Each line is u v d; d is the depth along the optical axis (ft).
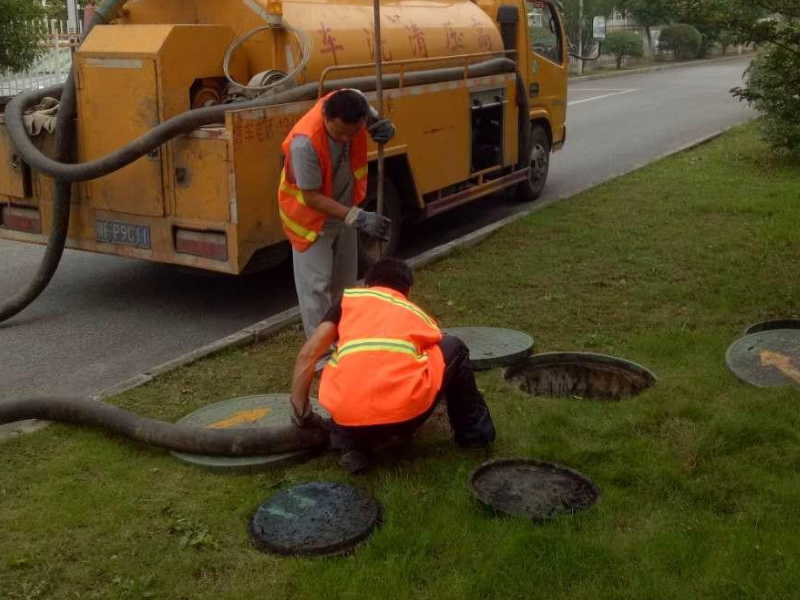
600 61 115.65
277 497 12.38
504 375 16.55
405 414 12.47
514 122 29.68
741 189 32.78
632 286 21.98
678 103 69.00
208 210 19.57
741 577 10.42
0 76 50.03
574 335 18.85
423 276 23.12
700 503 12.11
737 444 13.44
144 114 20.08
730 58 128.06
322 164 15.85
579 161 43.50
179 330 20.81
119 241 21.09
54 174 19.67
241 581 10.72
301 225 16.47
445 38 26.48
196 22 22.00
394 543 11.25
